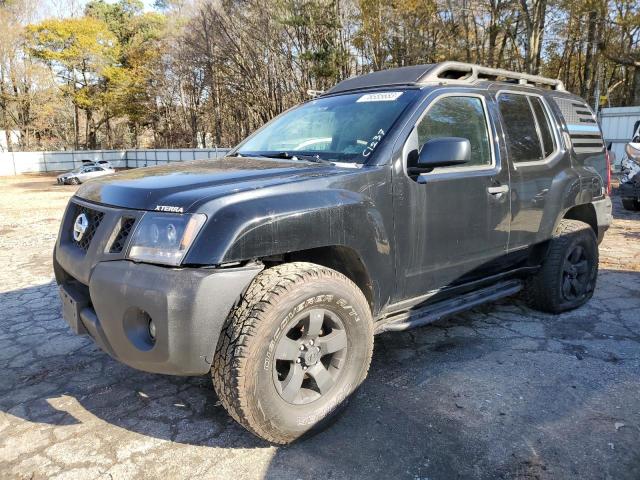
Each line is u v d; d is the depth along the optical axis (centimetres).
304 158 322
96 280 245
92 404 315
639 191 971
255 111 3484
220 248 231
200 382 342
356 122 335
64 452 266
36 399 323
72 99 5422
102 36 5269
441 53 2866
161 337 229
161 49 4784
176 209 237
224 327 243
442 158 287
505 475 242
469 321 439
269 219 243
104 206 265
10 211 1505
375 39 2808
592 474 242
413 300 329
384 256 295
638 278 560
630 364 354
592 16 2533
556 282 430
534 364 355
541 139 418
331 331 275
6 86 5172
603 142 501
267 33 2991
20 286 586
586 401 306
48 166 4962
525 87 422
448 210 329
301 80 3095
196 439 275
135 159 5153
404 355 373
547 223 413
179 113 5334
